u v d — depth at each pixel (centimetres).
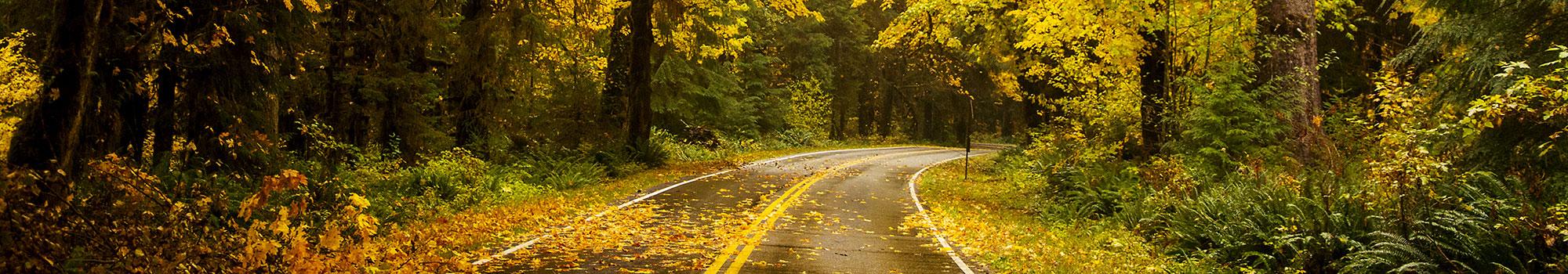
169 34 883
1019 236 1447
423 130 1873
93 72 744
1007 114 8575
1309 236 1052
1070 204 1798
